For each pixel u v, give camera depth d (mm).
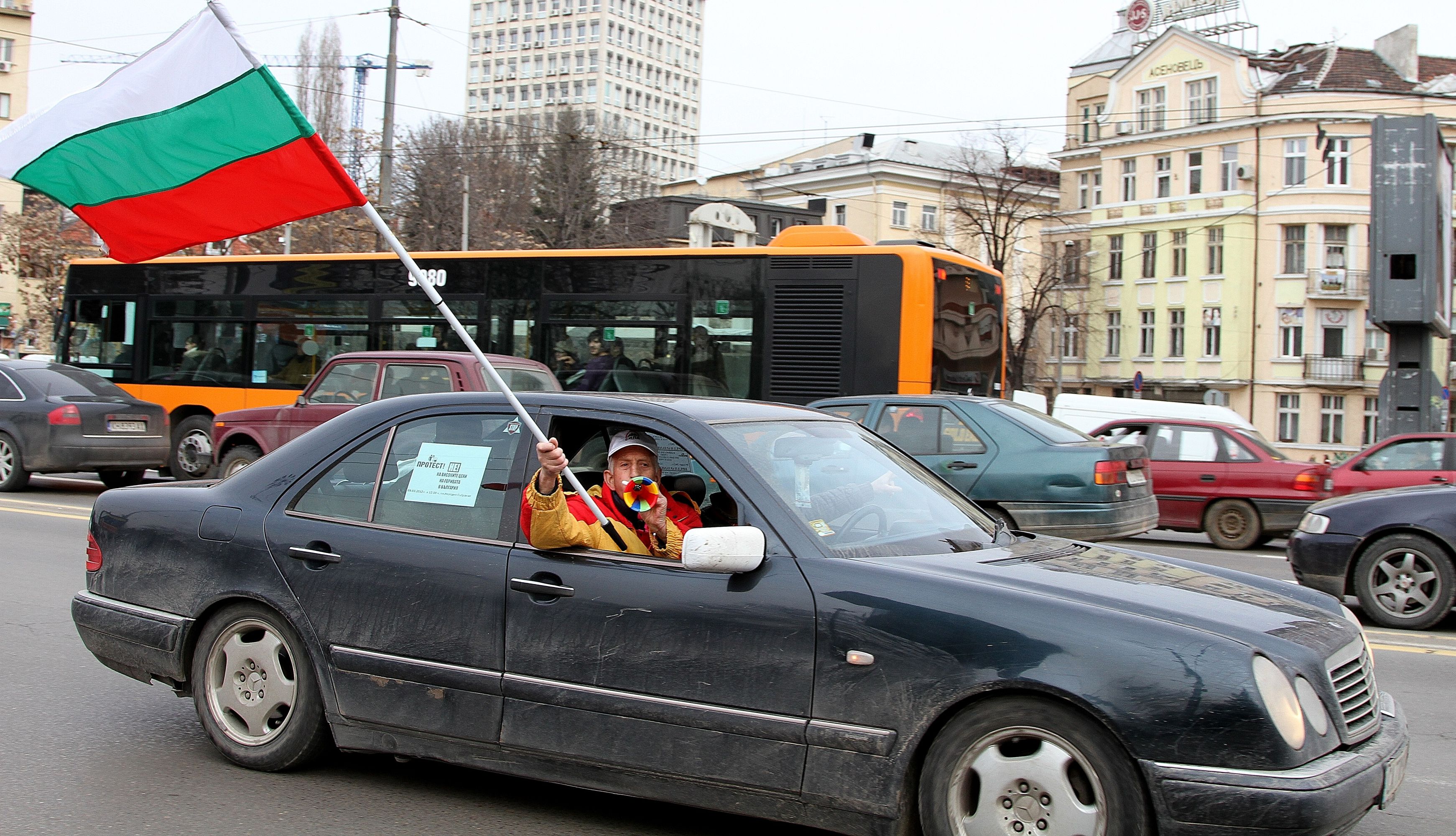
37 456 15148
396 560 4430
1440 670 7328
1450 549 8578
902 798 3578
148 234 4945
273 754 4711
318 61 68500
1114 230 53969
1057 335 52750
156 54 4574
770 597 3803
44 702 5895
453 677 4254
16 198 54250
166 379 18125
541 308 15641
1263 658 3391
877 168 65875
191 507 4969
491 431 4531
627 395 4660
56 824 4254
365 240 43875
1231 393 49875
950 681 3521
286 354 17281
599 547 4223
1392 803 4750
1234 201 49625
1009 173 52281
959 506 4734
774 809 3770
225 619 4824
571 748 4047
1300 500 14719
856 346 14086
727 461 4137
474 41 164250
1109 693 3350
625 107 157625
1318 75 49000
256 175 4609
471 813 4426
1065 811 3389
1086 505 10531
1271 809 3178
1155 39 52719
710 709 3818
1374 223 21219
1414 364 21469
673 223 52656
